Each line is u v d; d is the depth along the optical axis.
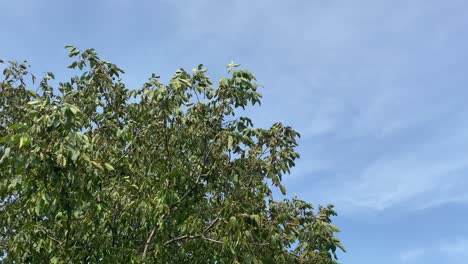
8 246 9.77
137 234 10.13
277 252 9.59
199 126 9.82
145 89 9.90
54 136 7.40
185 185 9.76
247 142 9.99
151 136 10.09
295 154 10.25
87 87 11.44
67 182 7.60
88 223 9.02
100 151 10.18
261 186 10.16
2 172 8.92
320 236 9.89
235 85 9.71
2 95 11.91
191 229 9.59
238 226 8.51
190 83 9.54
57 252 9.02
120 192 9.62
